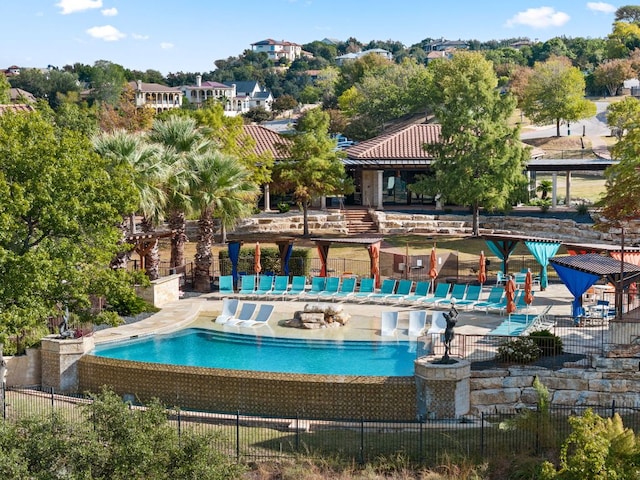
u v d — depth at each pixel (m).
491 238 41.91
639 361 27.59
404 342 33.41
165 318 37.03
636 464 19.53
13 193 25.86
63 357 29.78
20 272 25.11
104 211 27.22
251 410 27.47
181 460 18.58
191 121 43.22
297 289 41.91
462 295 38.84
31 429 18.55
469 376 26.98
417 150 65.62
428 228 60.00
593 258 32.88
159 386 28.39
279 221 61.12
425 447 23.81
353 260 49.16
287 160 58.12
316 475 21.73
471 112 55.41
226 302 37.88
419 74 110.19
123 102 96.25
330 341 33.75
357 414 26.92
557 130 102.88
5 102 84.75
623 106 97.56
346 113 121.38
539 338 29.09
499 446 23.81
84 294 27.45
